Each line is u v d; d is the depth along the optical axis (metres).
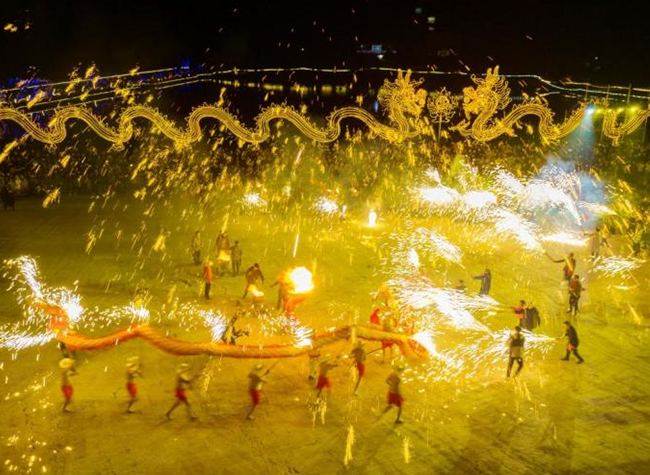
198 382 14.36
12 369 14.81
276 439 11.90
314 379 14.45
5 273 22.66
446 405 13.40
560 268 24.95
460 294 20.59
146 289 21.31
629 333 17.84
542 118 15.62
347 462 11.10
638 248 27.50
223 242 23.69
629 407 13.30
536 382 14.57
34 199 37.59
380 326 15.88
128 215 33.78
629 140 38.44
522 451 11.54
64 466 10.89
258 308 19.69
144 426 12.30
